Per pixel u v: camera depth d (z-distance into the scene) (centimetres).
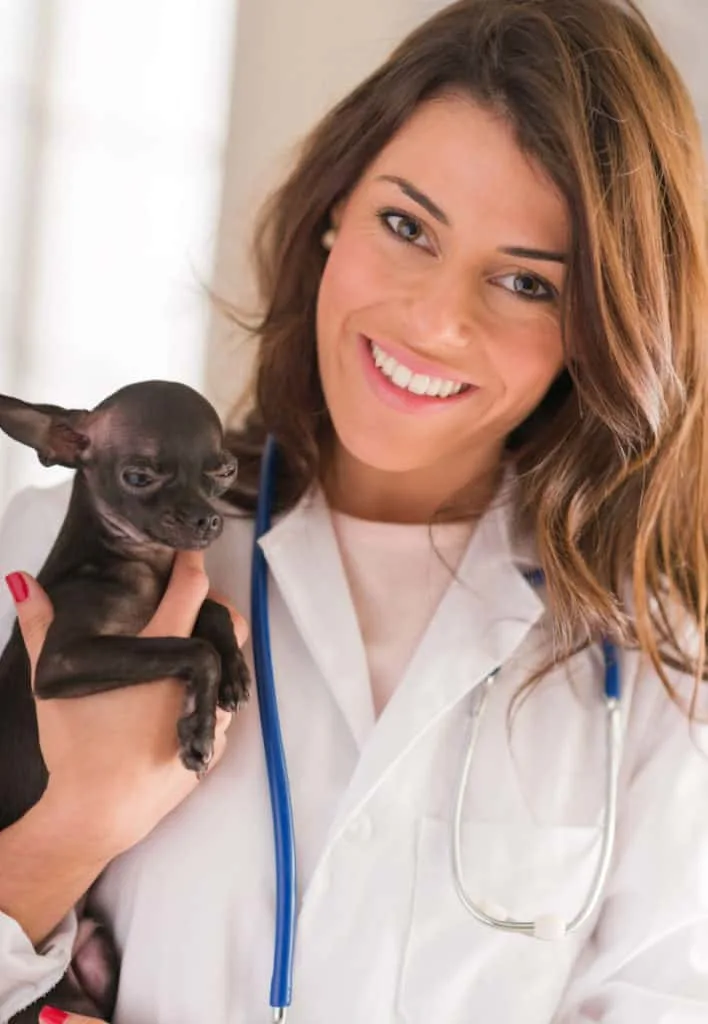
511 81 150
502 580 168
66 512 165
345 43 276
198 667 141
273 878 152
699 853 159
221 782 155
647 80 155
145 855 154
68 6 280
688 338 164
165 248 290
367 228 157
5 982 146
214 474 144
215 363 289
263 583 164
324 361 163
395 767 156
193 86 288
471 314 154
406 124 157
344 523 171
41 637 146
